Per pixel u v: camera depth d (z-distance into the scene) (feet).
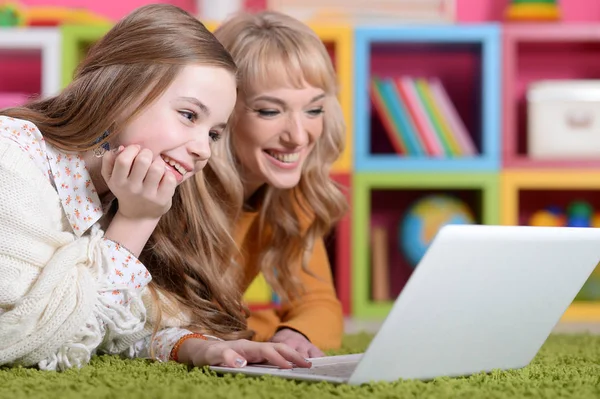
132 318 4.21
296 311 5.87
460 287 3.29
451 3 10.90
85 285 4.02
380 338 3.17
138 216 4.18
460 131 10.56
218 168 5.35
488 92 10.38
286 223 5.83
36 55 11.10
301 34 5.45
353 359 4.17
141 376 3.78
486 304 3.50
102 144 4.25
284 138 5.40
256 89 5.32
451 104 11.34
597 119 10.59
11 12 10.44
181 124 4.16
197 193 5.00
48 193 4.17
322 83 5.45
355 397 3.08
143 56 4.15
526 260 3.49
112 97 4.16
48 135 4.32
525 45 11.27
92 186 4.31
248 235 5.90
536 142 10.62
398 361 3.34
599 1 11.90
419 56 11.82
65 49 10.07
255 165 5.49
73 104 4.32
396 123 10.61
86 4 11.87
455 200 10.54
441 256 3.10
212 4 10.84
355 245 10.14
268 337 5.87
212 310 4.95
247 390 3.26
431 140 10.53
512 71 10.40
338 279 10.15
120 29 4.34
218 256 5.12
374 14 10.87
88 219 4.26
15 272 3.94
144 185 4.09
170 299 4.72
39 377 3.75
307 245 5.88
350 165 10.16
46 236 4.06
